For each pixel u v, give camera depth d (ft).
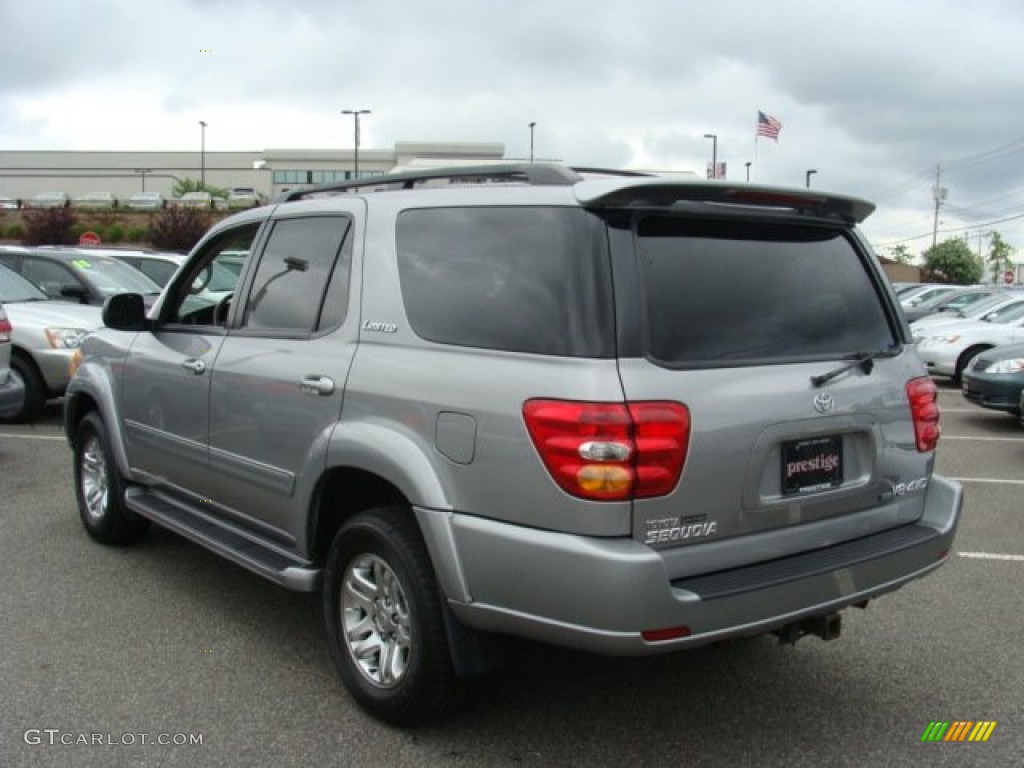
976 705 12.43
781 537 10.48
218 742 11.12
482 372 10.17
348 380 11.68
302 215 13.66
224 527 14.67
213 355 14.39
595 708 12.20
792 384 10.50
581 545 9.23
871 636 14.74
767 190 10.66
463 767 10.69
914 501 12.23
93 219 174.91
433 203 11.61
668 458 9.39
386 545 11.14
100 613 15.10
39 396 32.07
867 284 12.25
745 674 13.30
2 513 20.94
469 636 10.75
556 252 10.00
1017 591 16.90
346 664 12.03
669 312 9.96
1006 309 52.60
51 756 10.72
